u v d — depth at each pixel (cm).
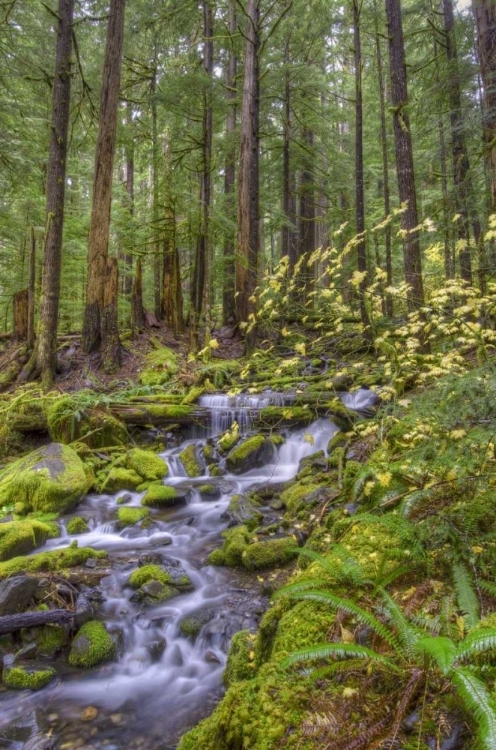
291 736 162
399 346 485
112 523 579
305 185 1642
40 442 846
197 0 1218
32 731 294
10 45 1174
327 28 1364
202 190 1290
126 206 1708
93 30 1453
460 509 268
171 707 313
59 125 995
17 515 596
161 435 864
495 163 754
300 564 368
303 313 1250
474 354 521
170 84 1204
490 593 219
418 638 176
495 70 755
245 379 1047
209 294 1205
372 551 278
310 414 798
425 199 1465
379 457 424
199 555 502
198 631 373
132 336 1293
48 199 997
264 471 754
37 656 353
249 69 1265
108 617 395
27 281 1659
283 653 207
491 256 479
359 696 170
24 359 1069
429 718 155
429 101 957
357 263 1107
